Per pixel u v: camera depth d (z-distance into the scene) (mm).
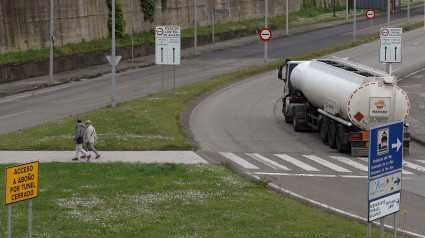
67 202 34156
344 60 54562
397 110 46406
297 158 47750
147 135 53250
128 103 67812
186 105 69562
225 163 44406
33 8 99312
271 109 68188
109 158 46156
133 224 30359
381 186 23172
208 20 145625
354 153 47719
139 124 56844
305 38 133125
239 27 147375
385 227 31281
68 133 53469
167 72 94688
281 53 112188
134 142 50625
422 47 116750
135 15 124188
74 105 70062
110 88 81625
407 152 48469
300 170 44062
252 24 152625
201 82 83000
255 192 37219
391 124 23062
